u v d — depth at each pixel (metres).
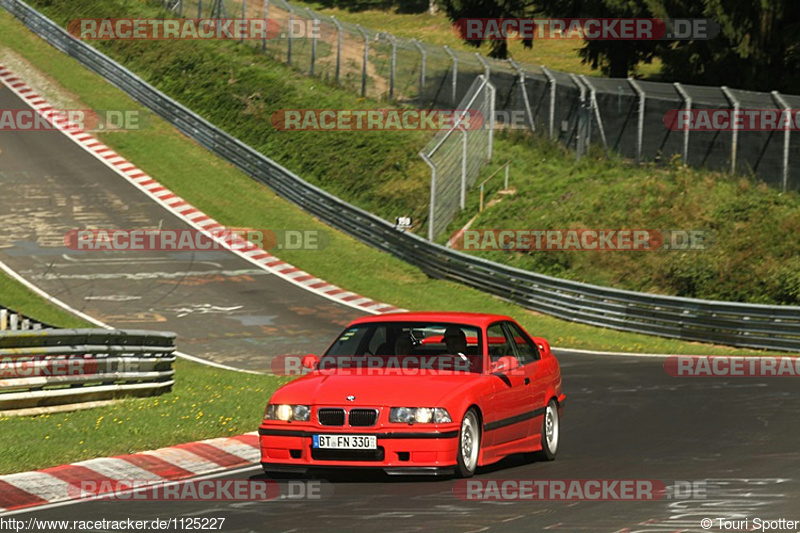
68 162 164.75
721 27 156.62
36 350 51.50
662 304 106.00
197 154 174.12
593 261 128.38
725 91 133.50
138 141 175.88
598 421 53.25
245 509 32.34
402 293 124.56
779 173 129.25
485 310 118.38
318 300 117.06
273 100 192.62
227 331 100.12
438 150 146.88
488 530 28.56
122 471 39.81
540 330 108.56
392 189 159.62
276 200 159.25
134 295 113.31
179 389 63.25
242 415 52.53
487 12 188.88
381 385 37.09
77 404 53.38
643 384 69.12
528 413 41.03
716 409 56.44
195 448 44.75
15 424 47.44
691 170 137.50
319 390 37.22
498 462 42.16
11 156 165.25
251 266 129.75
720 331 101.94
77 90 194.88
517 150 161.12
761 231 122.75
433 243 133.12
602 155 150.12
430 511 31.31
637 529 28.52
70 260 125.81
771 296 113.56
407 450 35.50
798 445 43.88
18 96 190.75
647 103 145.38
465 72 181.12
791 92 158.88
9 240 132.25
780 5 154.75
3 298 107.88
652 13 163.38
